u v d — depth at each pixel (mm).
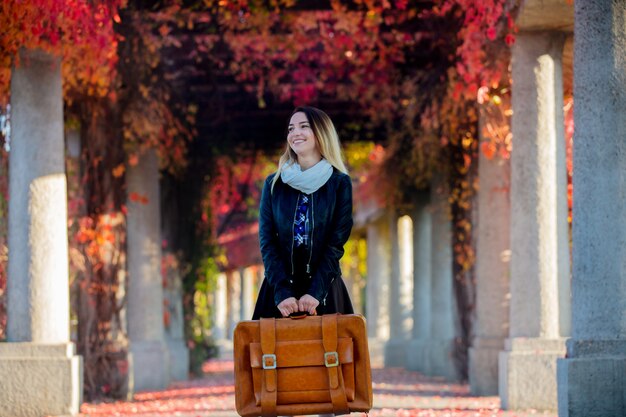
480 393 18266
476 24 14922
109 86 17062
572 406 10352
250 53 20719
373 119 24328
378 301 38438
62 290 13906
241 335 6938
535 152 14562
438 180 24781
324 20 19422
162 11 17297
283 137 27406
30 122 13906
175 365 25375
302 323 6891
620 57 10398
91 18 13695
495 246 18516
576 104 10609
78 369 13828
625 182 10398
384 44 19938
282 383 6863
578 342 10445
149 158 22266
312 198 7371
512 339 14500
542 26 14297
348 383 6863
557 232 14609
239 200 31469
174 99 22250
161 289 22547
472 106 18391
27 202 13828
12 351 13508
